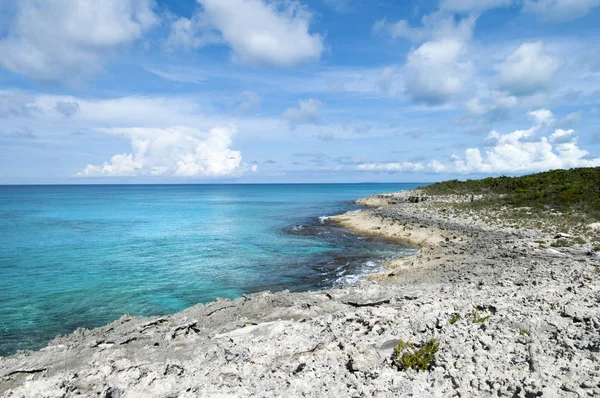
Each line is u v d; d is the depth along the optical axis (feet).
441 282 65.92
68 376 30.09
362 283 75.15
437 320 37.19
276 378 27.43
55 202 393.50
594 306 39.83
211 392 25.46
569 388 21.39
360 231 148.97
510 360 26.99
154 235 147.23
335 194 595.47
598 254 78.38
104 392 26.30
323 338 35.37
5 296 69.87
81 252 112.57
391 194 322.55
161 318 48.65
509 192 218.38
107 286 76.43
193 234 148.97
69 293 71.77
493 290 53.26
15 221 200.03
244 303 53.88
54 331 54.03
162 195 610.24
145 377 28.53
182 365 30.83
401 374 26.35
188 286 76.59
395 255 103.45
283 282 79.10
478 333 32.37
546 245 91.30
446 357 27.91
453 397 22.86
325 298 54.49
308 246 119.55
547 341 30.12
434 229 130.31
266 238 136.67
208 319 47.80
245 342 35.96
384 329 37.01
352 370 28.30
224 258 102.83
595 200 148.05
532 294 47.50
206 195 599.16
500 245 94.94
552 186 191.42
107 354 35.47
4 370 33.32
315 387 25.48
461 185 283.18
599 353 26.43
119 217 222.69
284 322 41.70
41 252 112.88
